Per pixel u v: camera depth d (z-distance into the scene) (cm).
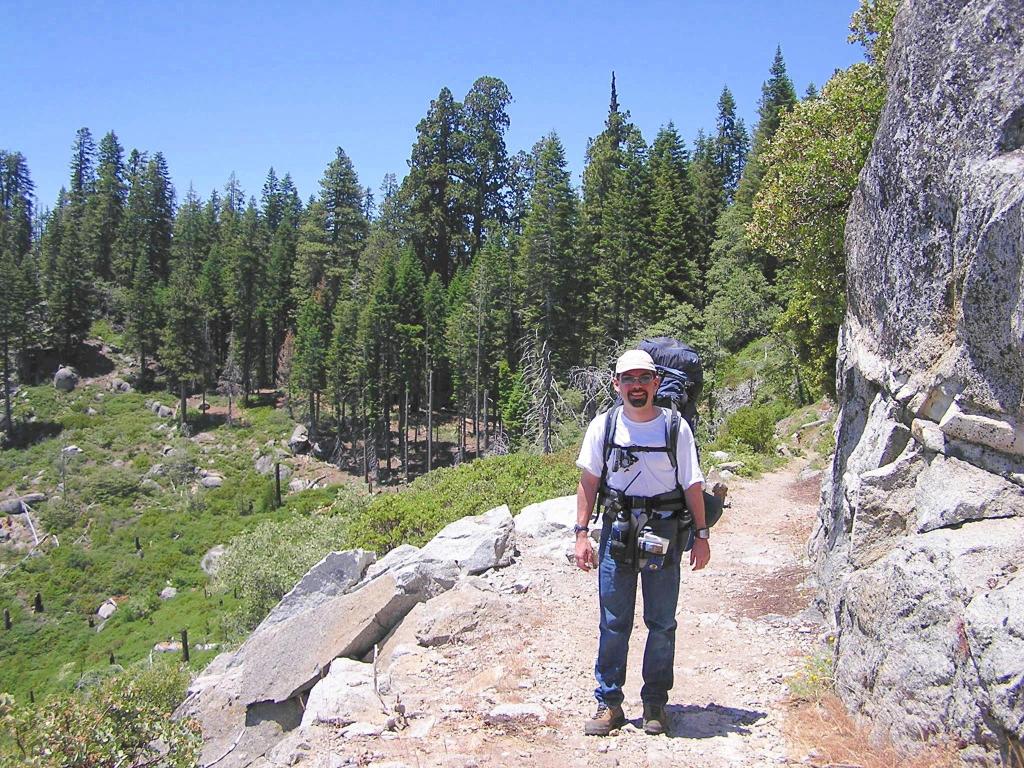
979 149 434
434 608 666
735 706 480
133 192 9931
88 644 4584
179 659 3816
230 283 8456
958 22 469
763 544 1002
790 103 5919
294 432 7306
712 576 845
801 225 1389
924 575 394
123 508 6259
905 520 482
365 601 727
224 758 688
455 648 611
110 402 7969
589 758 409
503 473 1628
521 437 4659
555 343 4925
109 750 654
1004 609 333
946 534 409
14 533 5994
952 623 369
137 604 4906
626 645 427
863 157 1265
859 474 577
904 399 504
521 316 5775
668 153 6103
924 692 374
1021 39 426
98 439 7288
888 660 405
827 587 637
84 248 9900
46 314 8450
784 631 631
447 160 8519
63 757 636
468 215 8644
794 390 3291
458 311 6341
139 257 8981
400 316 6600
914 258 505
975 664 336
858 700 433
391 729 467
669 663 427
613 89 7456
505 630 634
